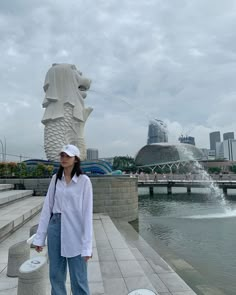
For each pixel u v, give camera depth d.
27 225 9.45
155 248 10.63
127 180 16.50
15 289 4.54
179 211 22.86
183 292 5.80
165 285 6.20
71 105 20.16
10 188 16.23
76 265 3.08
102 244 8.70
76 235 3.12
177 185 43.97
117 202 15.97
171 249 10.62
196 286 6.93
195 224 16.44
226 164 103.00
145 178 49.44
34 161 19.09
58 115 19.84
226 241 11.98
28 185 16.77
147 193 45.56
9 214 9.20
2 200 10.42
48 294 4.41
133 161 101.38
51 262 3.18
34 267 3.92
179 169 96.69
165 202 30.95
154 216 19.97
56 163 18.78
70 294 4.42
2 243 7.27
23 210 10.08
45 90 21.08
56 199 3.25
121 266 6.67
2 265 5.66
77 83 20.89
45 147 20.08
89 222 3.12
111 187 15.91
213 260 9.23
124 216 16.14
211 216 19.83
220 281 7.32
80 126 20.59
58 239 3.16
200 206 26.61
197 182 42.72
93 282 5.29
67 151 3.22
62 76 20.44
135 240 10.87
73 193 3.18
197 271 7.99
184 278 7.44
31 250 6.35
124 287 5.44
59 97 20.22
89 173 18.44
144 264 7.75
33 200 13.59
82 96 21.20
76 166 3.29
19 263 5.10
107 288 5.39
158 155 96.62
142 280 5.82
